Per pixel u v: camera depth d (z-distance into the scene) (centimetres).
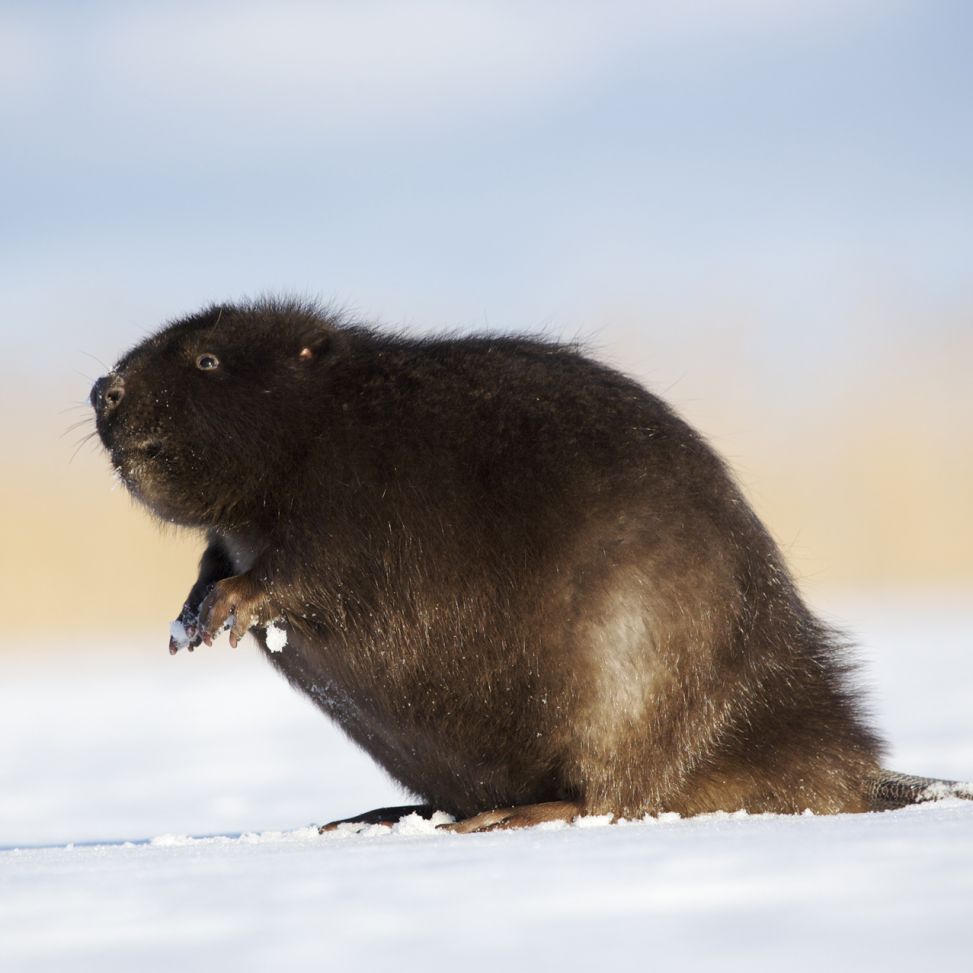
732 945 1138
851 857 1481
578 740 2358
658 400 2525
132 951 1201
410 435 2466
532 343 2589
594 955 1122
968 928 1169
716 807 2400
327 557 2452
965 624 8119
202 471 2561
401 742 2522
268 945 1197
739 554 2417
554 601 2345
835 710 2503
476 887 1408
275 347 2598
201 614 2441
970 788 2516
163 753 5153
